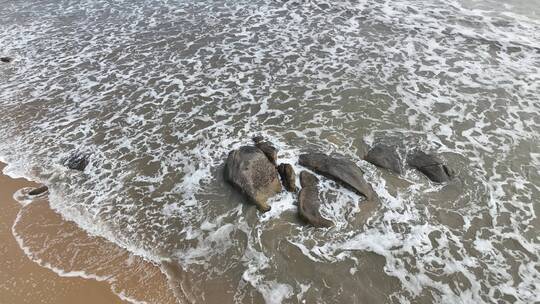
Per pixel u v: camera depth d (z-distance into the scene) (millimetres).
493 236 6934
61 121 9930
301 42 12844
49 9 16062
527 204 7461
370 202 7480
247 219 7258
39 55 12812
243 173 7719
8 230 7273
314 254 6664
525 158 8406
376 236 6938
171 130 9500
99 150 9000
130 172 8430
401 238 6902
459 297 6074
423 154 8445
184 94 10719
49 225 7359
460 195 7633
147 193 7953
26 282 6395
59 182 8258
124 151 8953
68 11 15828
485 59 11711
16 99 10750
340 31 13367
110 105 10422
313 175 7926
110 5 16203
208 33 13648
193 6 15672
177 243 6996
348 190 7676
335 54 12133
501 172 8109
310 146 8805
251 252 6750
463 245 6797
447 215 7289
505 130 9148
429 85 10680
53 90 11086
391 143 8836
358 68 11445
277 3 15500
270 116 9789
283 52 12359
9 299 6152
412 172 8102
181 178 8227
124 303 6086
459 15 14188
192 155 8758
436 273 6398
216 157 8656
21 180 8328
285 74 11336
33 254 6848
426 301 6031
